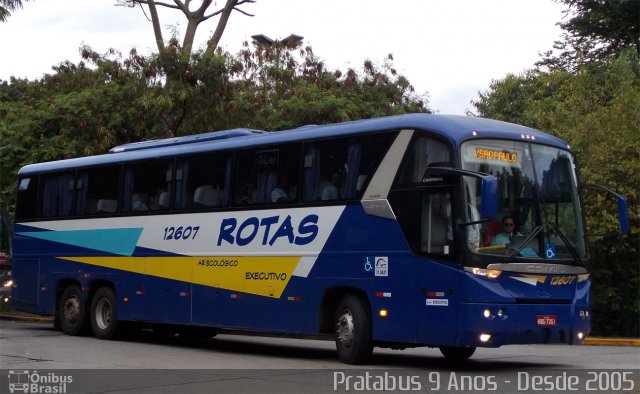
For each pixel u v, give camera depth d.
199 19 31.69
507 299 12.43
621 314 23.70
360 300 13.91
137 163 18.61
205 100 27.95
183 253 17.11
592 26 39.75
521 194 13.03
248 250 15.72
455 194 12.58
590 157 22.91
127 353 16.11
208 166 16.89
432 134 13.06
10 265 24.66
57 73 34.56
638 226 22.42
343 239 14.09
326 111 28.42
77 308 19.80
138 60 28.67
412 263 13.02
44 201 21.02
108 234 19.06
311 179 14.79
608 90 25.16
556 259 13.09
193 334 19.77
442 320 12.55
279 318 15.05
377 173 13.73
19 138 28.72
